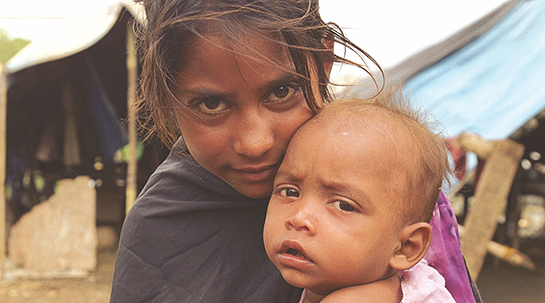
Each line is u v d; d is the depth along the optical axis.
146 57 0.98
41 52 6.45
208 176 1.20
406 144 0.98
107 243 7.93
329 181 0.94
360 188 0.93
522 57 5.11
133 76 5.37
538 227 10.00
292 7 0.90
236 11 0.85
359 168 0.94
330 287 0.98
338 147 0.95
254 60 0.86
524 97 4.57
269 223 0.99
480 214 3.25
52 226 6.65
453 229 1.18
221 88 0.89
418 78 5.31
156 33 0.90
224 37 0.85
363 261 0.95
